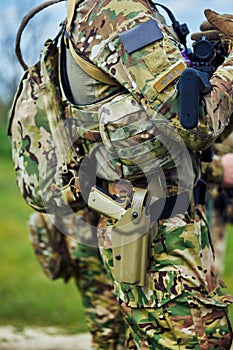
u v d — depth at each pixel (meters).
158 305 3.37
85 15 3.38
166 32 3.39
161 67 3.20
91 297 4.91
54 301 7.30
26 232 10.27
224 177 4.20
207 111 3.21
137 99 3.23
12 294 7.49
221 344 3.39
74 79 3.43
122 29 3.25
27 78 3.69
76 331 6.45
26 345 6.02
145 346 3.45
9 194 12.55
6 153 15.81
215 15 3.44
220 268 6.19
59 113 3.56
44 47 3.66
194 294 3.36
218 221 5.91
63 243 4.99
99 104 3.36
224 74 3.32
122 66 3.25
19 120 3.67
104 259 3.55
